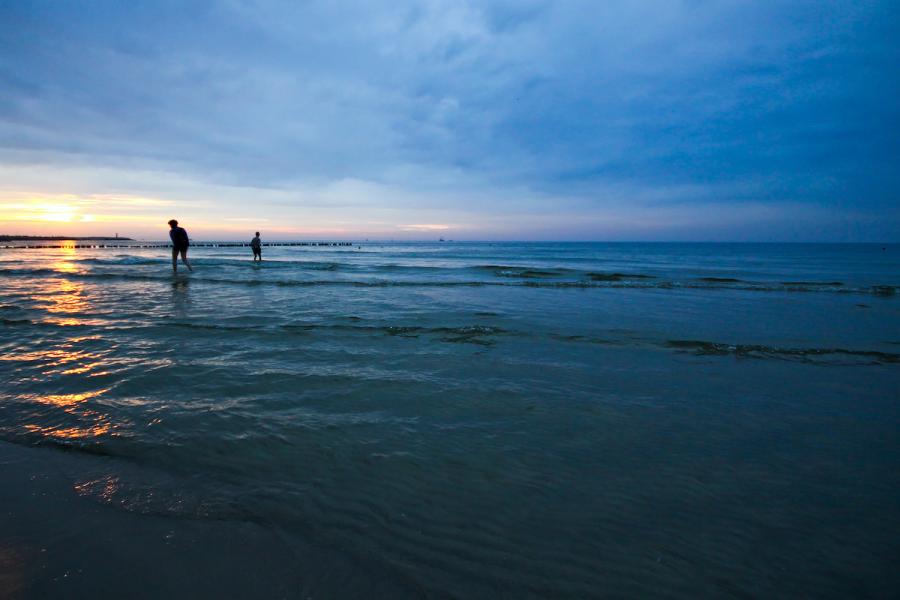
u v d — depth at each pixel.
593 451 3.39
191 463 3.09
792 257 55.28
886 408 4.37
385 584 2.04
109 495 2.68
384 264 28.16
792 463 3.26
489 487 2.87
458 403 4.32
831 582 2.11
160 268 20.38
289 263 25.47
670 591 2.05
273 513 2.55
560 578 2.10
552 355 6.18
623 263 35.66
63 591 1.93
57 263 23.91
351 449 3.34
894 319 9.29
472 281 16.41
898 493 2.88
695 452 3.40
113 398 4.27
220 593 1.96
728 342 7.09
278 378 4.93
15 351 5.89
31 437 3.44
